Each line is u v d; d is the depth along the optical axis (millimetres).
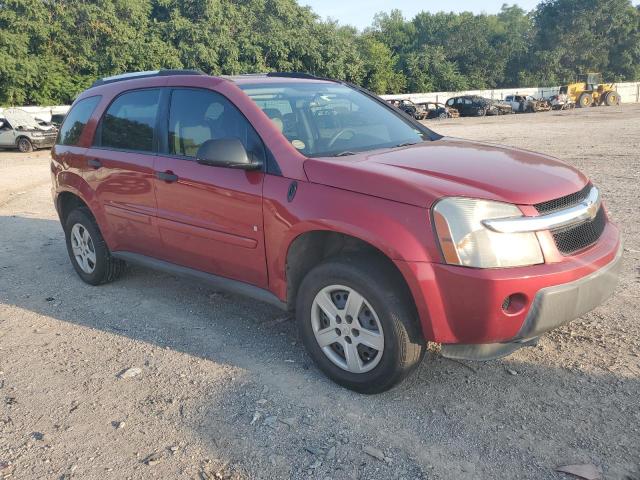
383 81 61156
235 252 3877
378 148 3902
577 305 3043
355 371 3316
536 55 76500
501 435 2918
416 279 2947
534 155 3836
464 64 79125
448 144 4035
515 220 2914
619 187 8961
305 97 4227
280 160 3576
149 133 4535
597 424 2963
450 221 2900
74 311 4855
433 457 2777
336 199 3244
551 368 3535
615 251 3342
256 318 4539
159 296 5117
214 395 3416
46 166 16797
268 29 47562
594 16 74500
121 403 3381
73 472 2795
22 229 8094
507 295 2859
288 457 2830
